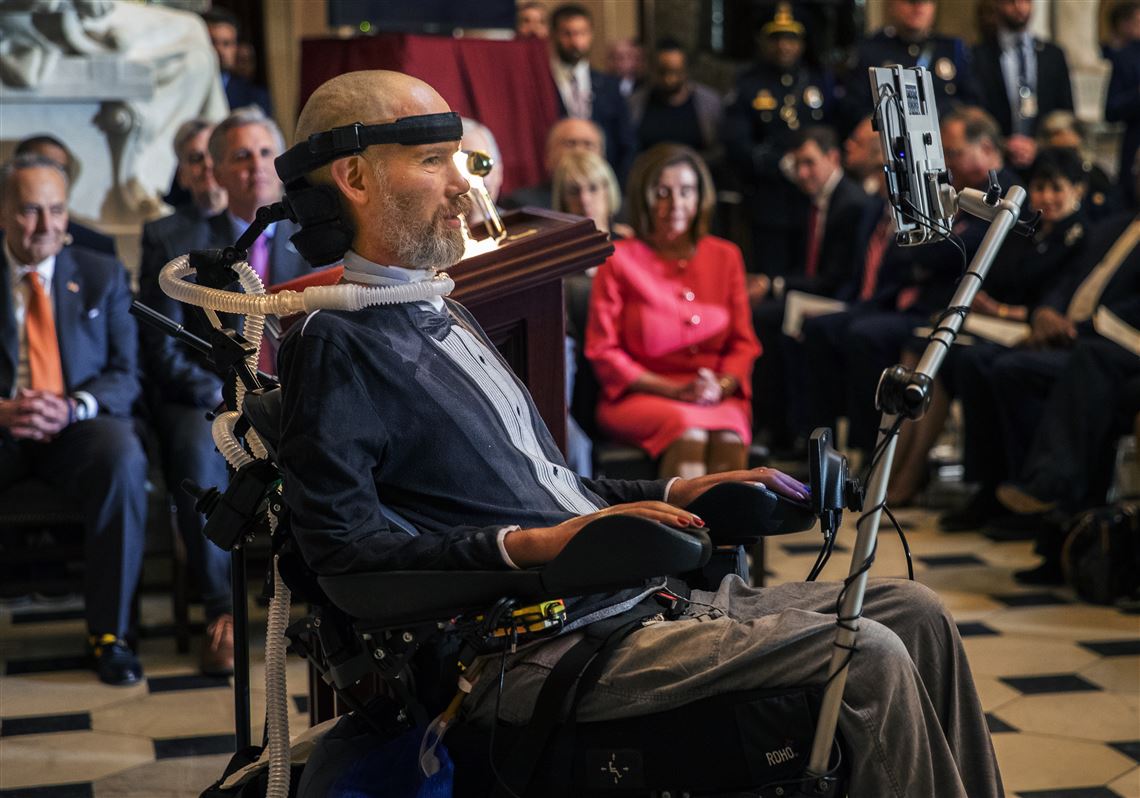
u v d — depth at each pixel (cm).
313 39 512
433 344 208
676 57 884
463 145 471
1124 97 848
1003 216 207
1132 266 521
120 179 595
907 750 184
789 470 642
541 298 260
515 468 209
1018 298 577
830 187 700
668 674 190
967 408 554
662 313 475
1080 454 483
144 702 379
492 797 193
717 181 855
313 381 193
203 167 455
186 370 443
